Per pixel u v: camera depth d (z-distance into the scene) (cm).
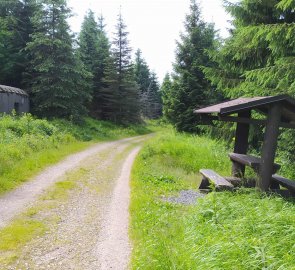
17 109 2712
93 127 3203
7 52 3155
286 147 1181
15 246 542
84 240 584
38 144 1570
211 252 441
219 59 1545
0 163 1058
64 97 2881
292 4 943
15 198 834
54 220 684
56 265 486
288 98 703
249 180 851
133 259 496
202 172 959
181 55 2991
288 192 761
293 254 411
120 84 4309
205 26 3053
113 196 909
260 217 548
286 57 1027
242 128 910
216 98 2820
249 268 393
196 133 2798
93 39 4434
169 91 3059
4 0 3194
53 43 2781
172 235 575
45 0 2791
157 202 816
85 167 1351
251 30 1082
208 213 623
